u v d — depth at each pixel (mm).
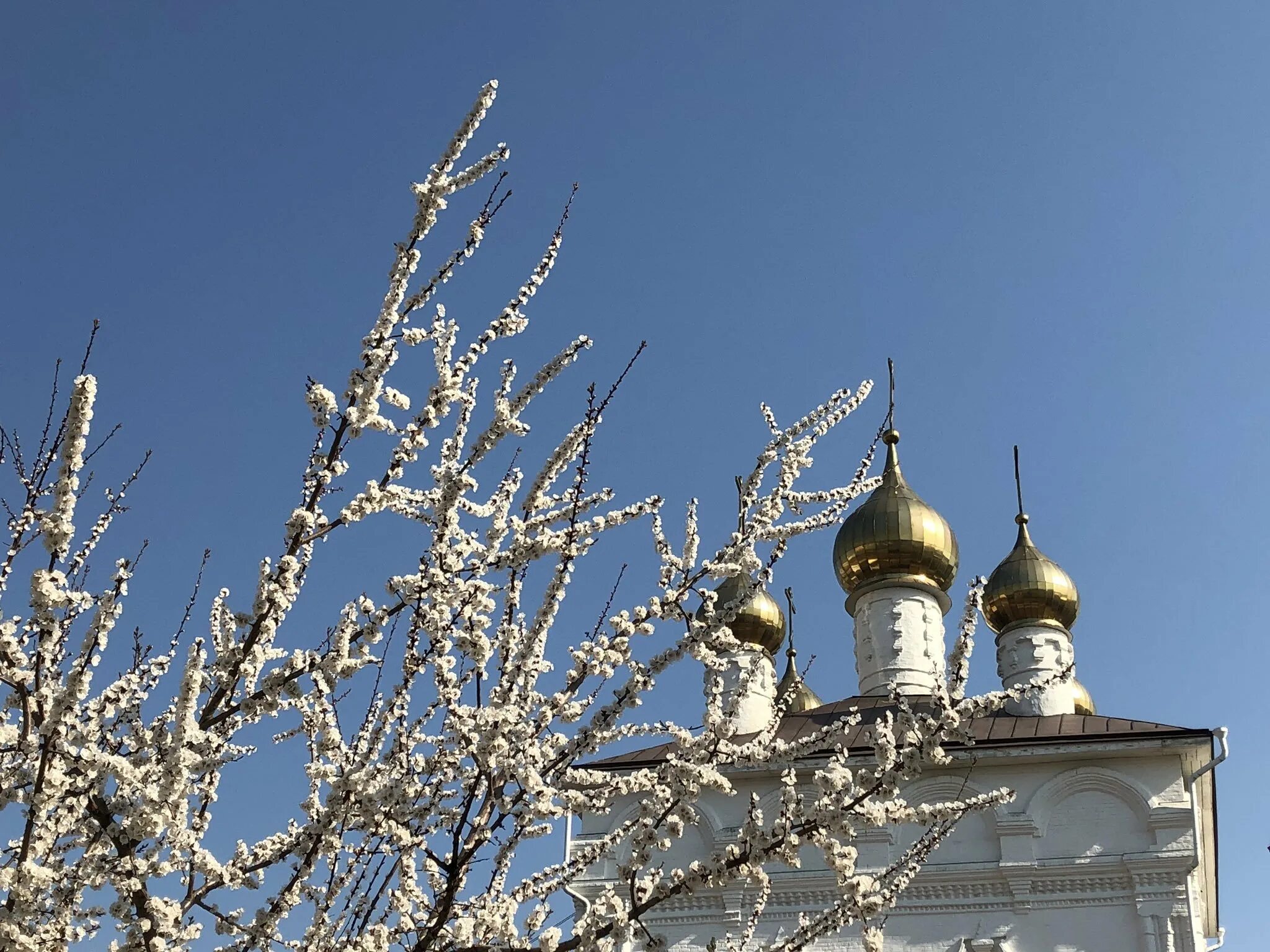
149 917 7965
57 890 7785
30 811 7359
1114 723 24406
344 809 8094
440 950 8328
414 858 9406
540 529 8867
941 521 31750
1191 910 22016
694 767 8102
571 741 8469
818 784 7750
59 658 8086
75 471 7145
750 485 9094
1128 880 22375
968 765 23562
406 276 7734
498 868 8992
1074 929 22156
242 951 8188
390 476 8219
